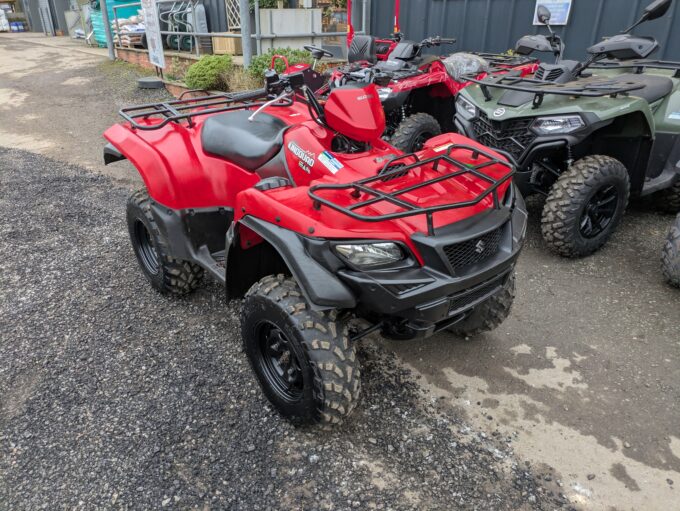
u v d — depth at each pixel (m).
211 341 3.40
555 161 4.89
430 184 2.62
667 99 5.00
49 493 2.37
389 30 10.55
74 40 20.58
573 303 3.86
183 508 2.29
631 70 5.78
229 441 2.63
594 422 2.79
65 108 9.93
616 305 3.82
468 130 4.98
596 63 5.76
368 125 2.87
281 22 9.59
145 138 3.52
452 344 3.40
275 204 2.40
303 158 2.94
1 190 6.00
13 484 2.41
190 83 9.30
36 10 25.58
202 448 2.59
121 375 3.09
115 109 9.70
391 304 2.27
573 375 3.13
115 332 3.49
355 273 2.28
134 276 4.18
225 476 2.44
